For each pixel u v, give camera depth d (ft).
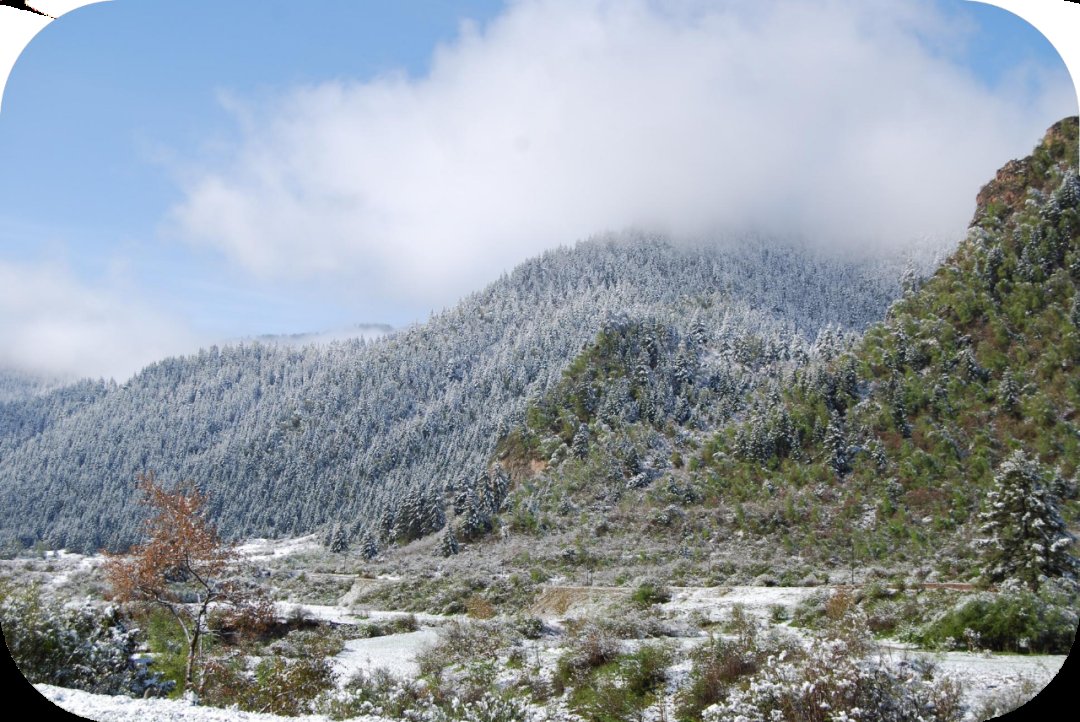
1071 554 66.28
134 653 37.91
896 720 25.26
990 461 142.92
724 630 55.06
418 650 64.03
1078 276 163.22
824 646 28.25
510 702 35.73
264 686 40.75
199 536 42.68
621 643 45.60
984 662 36.32
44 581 97.86
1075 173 171.32
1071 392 141.08
